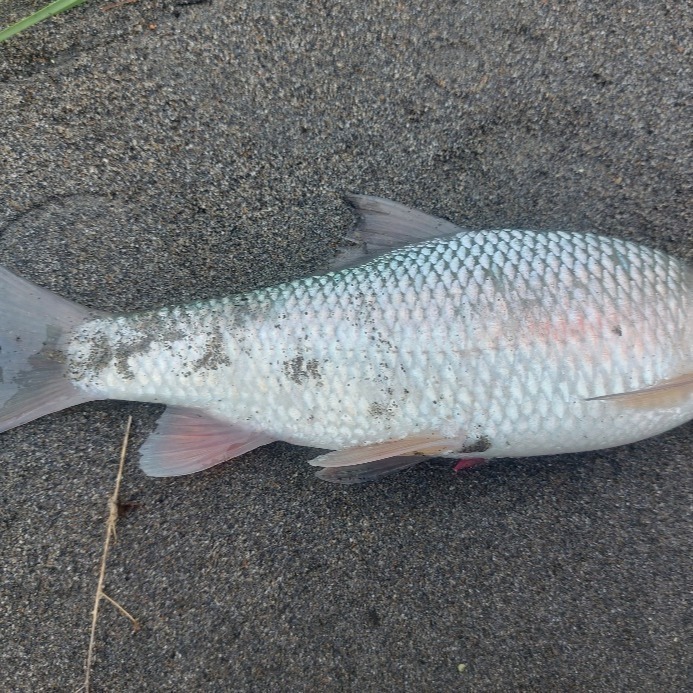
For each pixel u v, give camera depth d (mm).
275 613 293
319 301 275
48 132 298
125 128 300
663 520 300
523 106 303
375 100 302
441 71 301
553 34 299
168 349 279
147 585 293
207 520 298
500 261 273
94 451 300
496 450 276
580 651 292
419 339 269
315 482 301
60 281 306
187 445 286
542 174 307
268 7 294
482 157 307
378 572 296
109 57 295
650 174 307
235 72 298
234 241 307
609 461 304
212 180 304
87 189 302
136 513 297
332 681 289
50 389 283
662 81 301
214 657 290
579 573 297
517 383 267
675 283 276
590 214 309
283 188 306
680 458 303
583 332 269
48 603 291
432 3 296
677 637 293
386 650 291
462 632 292
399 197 307
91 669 288
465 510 300
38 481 296
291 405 276
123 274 307
